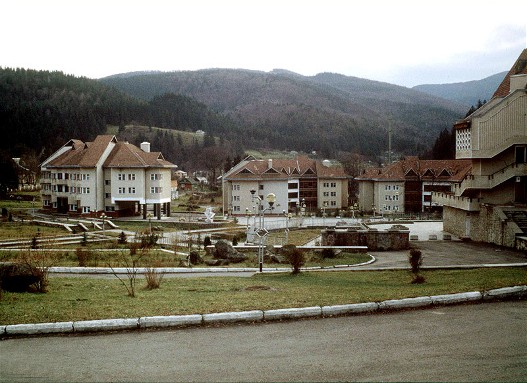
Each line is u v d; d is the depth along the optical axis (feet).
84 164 244.22
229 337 34.47
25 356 30.55
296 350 31.42
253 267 89.15
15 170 363.15
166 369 28.25
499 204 136.77
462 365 28.43
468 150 140.26
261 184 296.30
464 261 100.07
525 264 85.30
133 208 262.06
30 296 46.73
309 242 158.20
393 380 26.30
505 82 147.13
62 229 180.96
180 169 611.47
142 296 47.80
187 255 107.04
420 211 303.48
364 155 654.53
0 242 132.36
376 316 40.01
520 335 34.17
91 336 34.81
